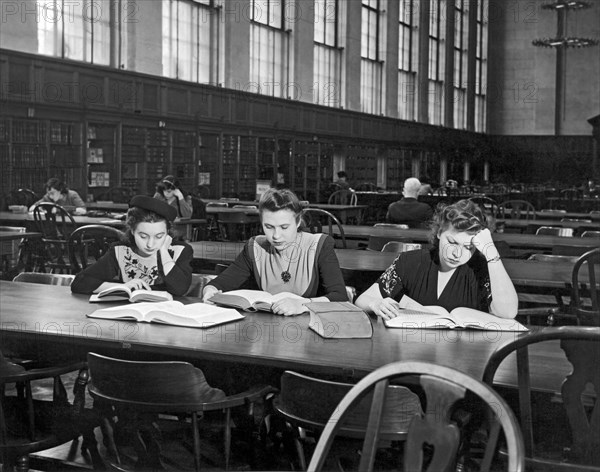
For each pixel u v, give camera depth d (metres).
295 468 3.03
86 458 3.62
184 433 3.29
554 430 2.72
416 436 1.74
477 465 3.01
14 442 3.05
